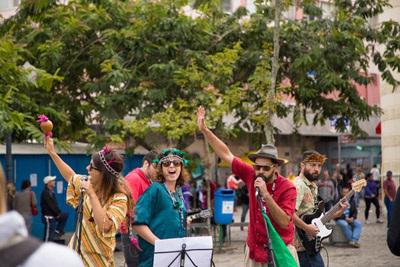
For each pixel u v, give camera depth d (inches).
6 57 498.6
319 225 346.6
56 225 732.7
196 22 788.6
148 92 724.0
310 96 766.5
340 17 794.2
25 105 572.7
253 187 299.0
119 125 708.0
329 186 711.7
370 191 1040.2
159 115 695.1
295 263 280.1
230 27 800.9
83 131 756.6
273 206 280.1
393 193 903.7
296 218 338.6
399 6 1032.2
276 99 683.4
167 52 757.9
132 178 340.2
